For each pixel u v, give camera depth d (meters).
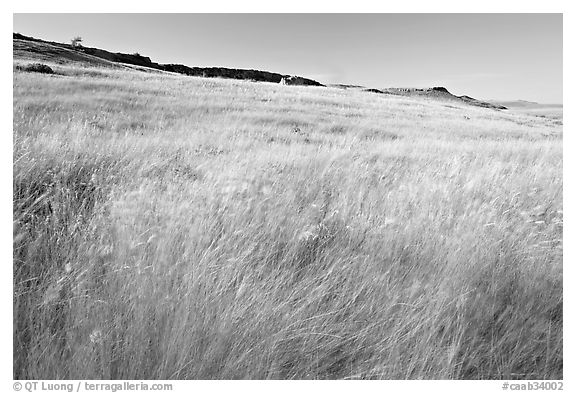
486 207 4.68
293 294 3.13
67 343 2.71
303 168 6.11
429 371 2.83
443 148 9.68
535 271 3.72
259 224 3.97
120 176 5.00
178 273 3.18
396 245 3.81
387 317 3.10
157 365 2.67
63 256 3.41
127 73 24.19
